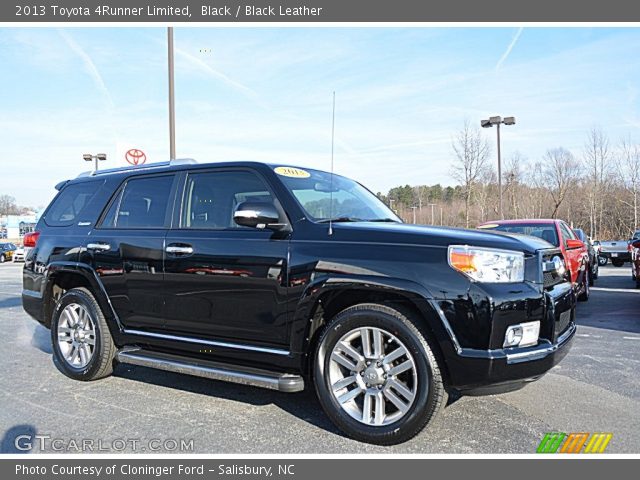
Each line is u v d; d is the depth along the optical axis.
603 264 25.45
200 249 3.90
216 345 3.83
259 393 4.30
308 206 3.77
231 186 4.05
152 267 4.17
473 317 2.98
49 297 5.08
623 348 5.82
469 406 3.86
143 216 4.46
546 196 42.12
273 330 3.55
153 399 4.15
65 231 4.98
